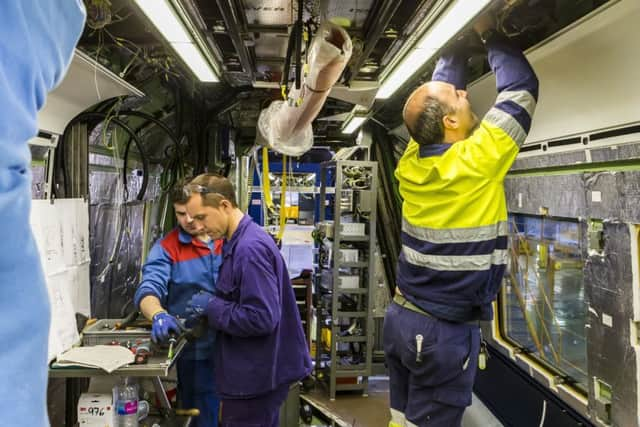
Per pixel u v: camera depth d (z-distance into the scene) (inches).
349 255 153.9
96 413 66.7
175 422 75.5
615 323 72.5
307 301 154.1
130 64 92.9
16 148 15.0
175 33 67.6
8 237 14.9
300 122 100.9
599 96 70.8
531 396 99.7
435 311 60.0
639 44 58.7
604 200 74.4
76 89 72.7
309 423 133.6
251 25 75.3
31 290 16.1
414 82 115.2
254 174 264.1
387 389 162.1
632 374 69.1
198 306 85.1
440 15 56.6
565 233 89.2
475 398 128.7
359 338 155.1
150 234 139.3
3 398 14.3
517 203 103.7
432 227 58.8
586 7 67.4
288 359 76.7
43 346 16.8
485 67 99.3
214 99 147.1
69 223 78.3
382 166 184.2
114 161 114.2
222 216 73.1
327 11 67.9
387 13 59.3
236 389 70.2
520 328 109.5
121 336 73.8
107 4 69.0
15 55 15.3
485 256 56.3
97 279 102.3
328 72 67.1
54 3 17.9
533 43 80.1
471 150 55.5
